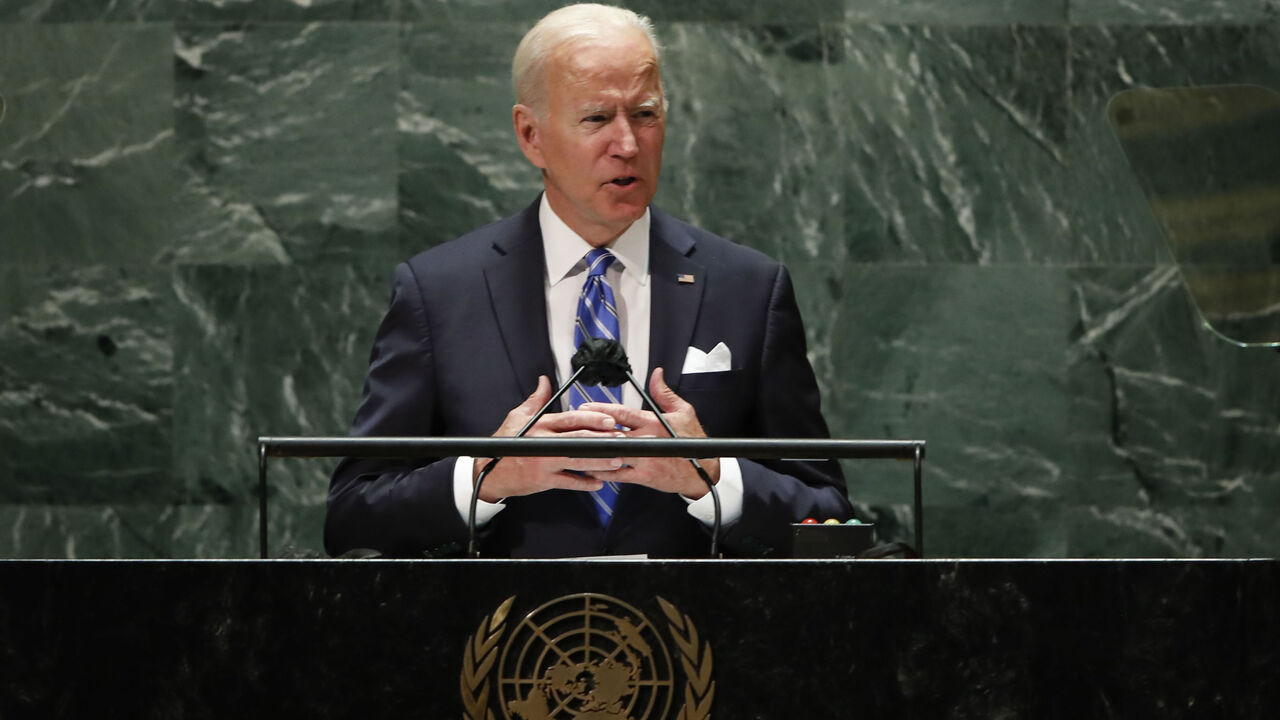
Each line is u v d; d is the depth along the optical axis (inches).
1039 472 744.3
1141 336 745.6
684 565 243.3
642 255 413.1
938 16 748.6
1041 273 746.8
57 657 241.4
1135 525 744.3
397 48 744.3
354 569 242.5
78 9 740.0
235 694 240.5
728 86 745.6
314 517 742.5
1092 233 746.8
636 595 243.1
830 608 242.8
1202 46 745.0
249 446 740.7
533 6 745.0
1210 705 241.0
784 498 382.0
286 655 241.1
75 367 740.0
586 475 360.5
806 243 747.4
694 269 413.7
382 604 241.8
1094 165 747.4
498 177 744.3
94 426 739.4
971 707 241.4
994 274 746.8
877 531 745.6
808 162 747.4
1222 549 741.3
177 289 741.9
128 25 740.0
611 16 399.5
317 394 743.7
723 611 242.7
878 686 241.4
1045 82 747.4
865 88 748.0
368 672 241.0
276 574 242.4
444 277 412.2
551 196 410.3
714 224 745.0
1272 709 240.8
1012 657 241.6
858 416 747.4
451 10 744.3
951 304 748.6
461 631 241.8
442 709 240.4
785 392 410.0
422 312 407.8
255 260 743.1
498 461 362.3
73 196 740.0
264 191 743.1
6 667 241.4
